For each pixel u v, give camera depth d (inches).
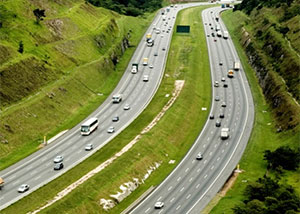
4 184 4094.5
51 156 4697.3
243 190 4237.2
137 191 4229.8
